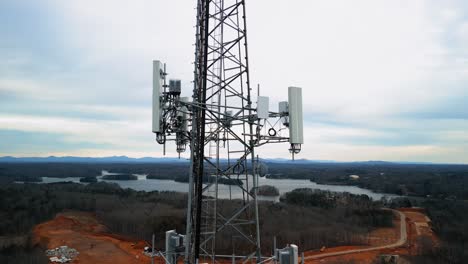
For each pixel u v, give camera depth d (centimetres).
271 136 1184
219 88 1207
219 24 1211
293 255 1088
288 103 1210
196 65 1158
